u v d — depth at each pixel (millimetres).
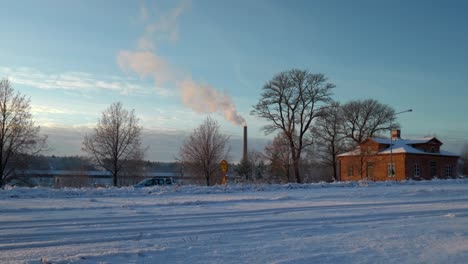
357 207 16938
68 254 7645
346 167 68562
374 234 9641
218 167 55812
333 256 7367
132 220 12852
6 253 7832
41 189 25906
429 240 8773
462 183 39188
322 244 8469
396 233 9734
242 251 7797
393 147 65562
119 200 21453
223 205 18266
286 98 54094
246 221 12469
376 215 13914
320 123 65500
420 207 16609
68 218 13359
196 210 15930
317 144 65000
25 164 44875
